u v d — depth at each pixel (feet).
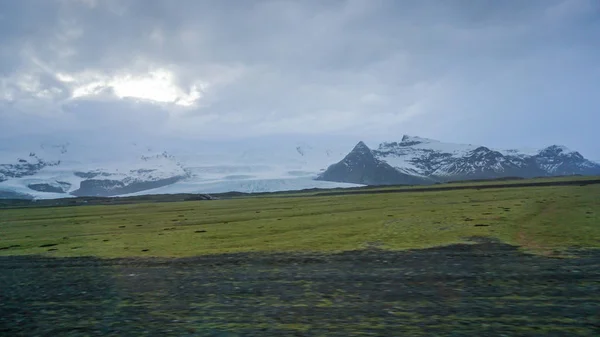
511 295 83.97
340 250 142.31
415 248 138.92
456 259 119.24
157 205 558.56
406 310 78.59
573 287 86.99
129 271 128.16
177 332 74.23
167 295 98.73
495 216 208.54
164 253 155.94
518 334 65.10
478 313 74.84
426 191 551.18
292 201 496.23
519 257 117.39
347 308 81.66
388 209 295.07
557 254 118.73
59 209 562.25
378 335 67.36
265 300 90.22
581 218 186.60
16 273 134.31
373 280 101.40
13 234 248.73
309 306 84.23
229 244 168.66
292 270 116.88
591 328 65.92
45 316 87.35
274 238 177.99
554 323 68.59
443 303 81.35
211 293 98.27
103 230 247.70
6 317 87.66
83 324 81.30
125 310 88.84
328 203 411.95
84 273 128.77
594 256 113.91
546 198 312.09
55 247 185.78
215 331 73.56
